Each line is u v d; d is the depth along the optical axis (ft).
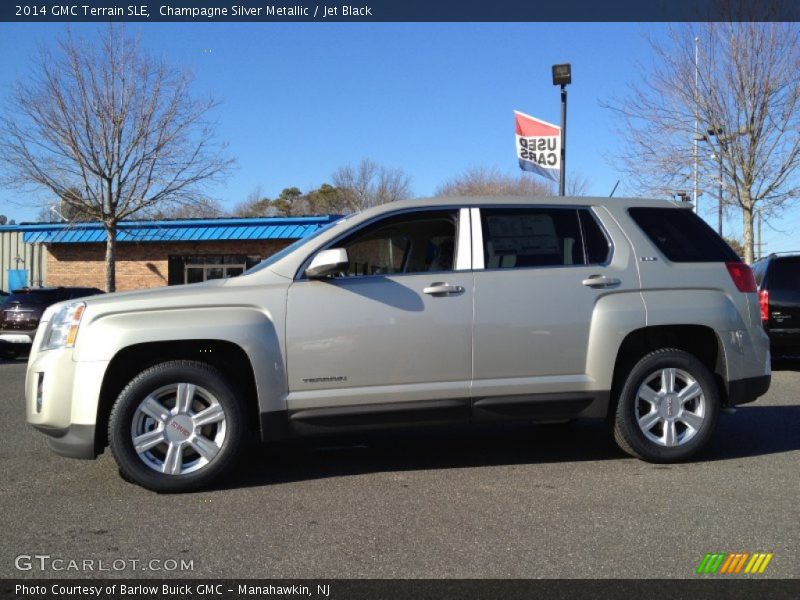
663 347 18.65
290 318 16.51
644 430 18.06
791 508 14.88
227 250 91.20
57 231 91.50
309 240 17.38
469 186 115.14
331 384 16.62
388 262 17.56
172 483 15.96
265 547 12.97
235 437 16.30
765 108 56.08
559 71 50.21
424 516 14.55
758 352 18.76
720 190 59.93
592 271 17.88
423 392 16.90
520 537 13.35
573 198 18.63
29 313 53.06
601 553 12.60
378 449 20.35
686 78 59.16
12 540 13.34
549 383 17.42
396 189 139.33
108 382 16.11
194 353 16.89
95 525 14.11
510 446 20.61
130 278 92.84
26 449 20.52
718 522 14.07
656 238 18.60
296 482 17.03
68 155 70.74
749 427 22.91
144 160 72.43
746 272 19.03
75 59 69.00
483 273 17.39
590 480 16.99
